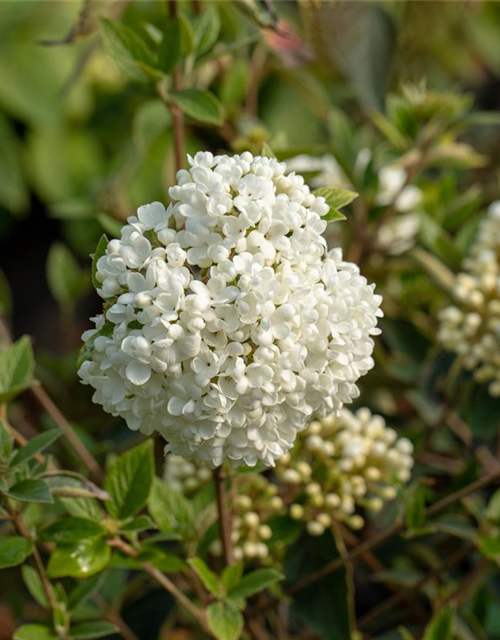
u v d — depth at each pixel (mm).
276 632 651
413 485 601
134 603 636
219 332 469
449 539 697
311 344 476
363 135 800
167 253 471
